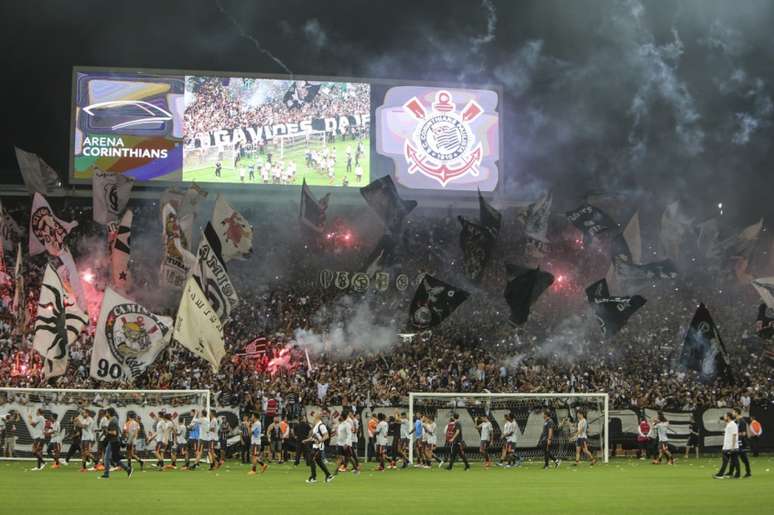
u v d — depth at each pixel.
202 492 21.61
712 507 18.22
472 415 36.22
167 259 38.97
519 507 18.27
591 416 37.28
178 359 43.00
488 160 56.91
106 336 31.23
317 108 55.72
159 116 53.88
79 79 53.22
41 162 47.56
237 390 38.53
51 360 30.84
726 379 39.66
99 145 52.94
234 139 54.59
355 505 18.64
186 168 53.75
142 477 26.56
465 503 19.09
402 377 42.09
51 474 27.36
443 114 56.75
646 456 37.09
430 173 56.06
